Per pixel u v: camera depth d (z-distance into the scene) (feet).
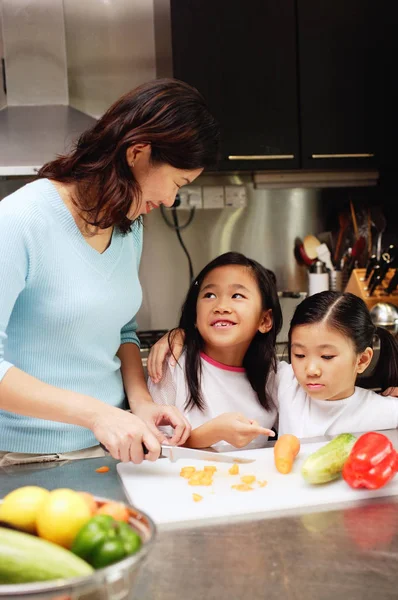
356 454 3.29
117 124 3.61
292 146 8.96
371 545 2.71
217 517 3.02
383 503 3.15
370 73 9.07
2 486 3.41
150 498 3.23
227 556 2.64
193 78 8.62
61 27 8.54
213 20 8.59
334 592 2.37
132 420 3.49
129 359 4.74
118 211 3.72
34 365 3.97
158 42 9.30
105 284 4.00
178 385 5.13
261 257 9.90
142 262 9.54
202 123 3.63
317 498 3.19
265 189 9.75
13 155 7.61
